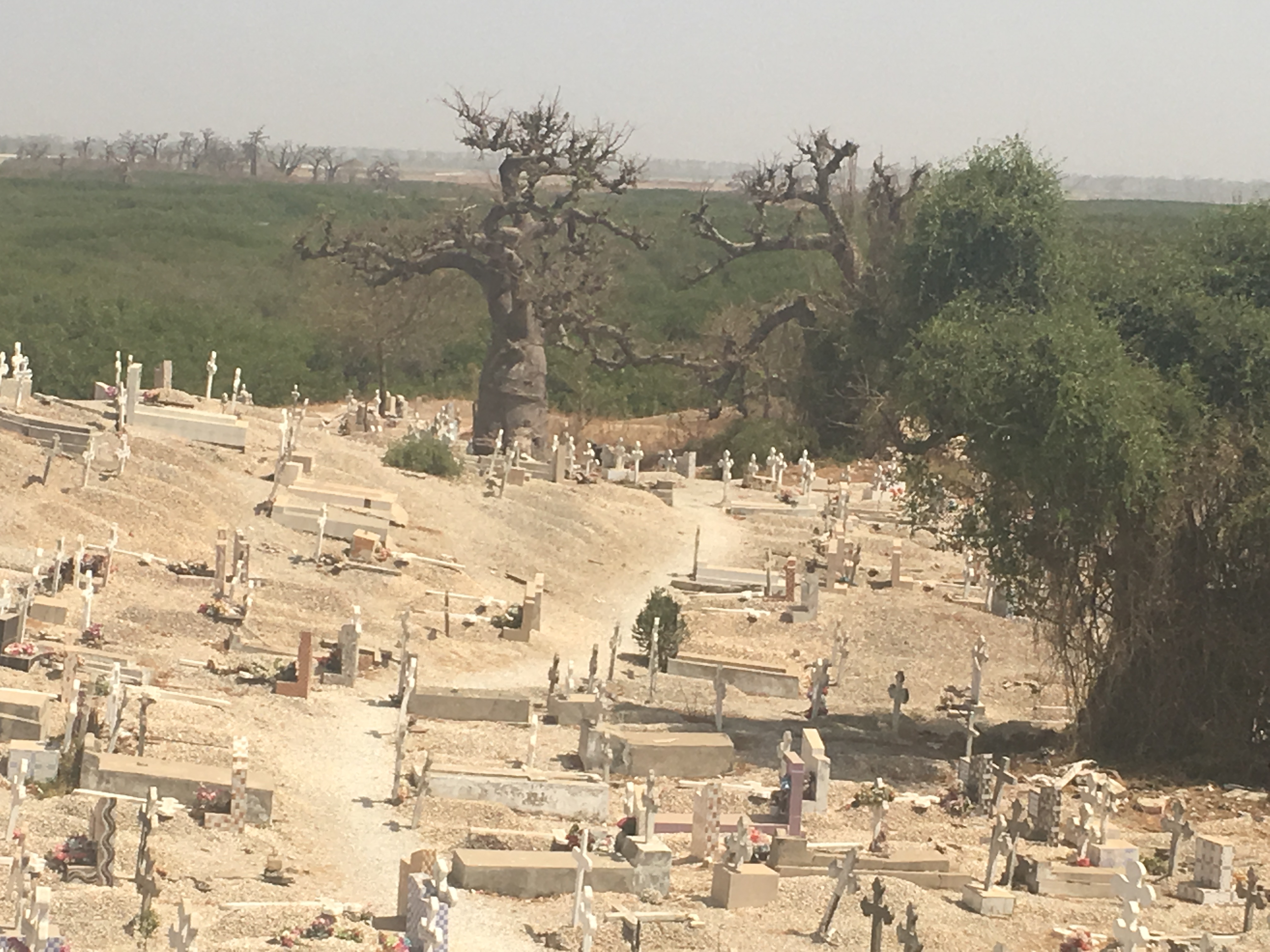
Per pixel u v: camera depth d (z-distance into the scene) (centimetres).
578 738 2859
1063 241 5128
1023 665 3884
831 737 3073
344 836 2269
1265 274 3166
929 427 3198
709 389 7600
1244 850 2530
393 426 6203
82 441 3931
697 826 2303
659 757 2698
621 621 3953
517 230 6356
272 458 4456
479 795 2444
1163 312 3081
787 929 2028
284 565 3716
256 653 3047
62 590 3162
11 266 10269
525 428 6247
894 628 4038
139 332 7862
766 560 4641
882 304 6531
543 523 4525
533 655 3494
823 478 6450
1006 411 2883
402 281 7875
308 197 18550
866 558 4841
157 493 3828
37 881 1897
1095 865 2364
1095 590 3036
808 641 3938
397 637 3378
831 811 2586
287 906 1912
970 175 5522
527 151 6281
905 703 3406
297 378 7888
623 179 6562
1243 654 2977
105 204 16362
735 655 3706
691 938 1958
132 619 3100
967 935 2067
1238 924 2194
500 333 6269
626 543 4656
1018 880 2298
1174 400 2927
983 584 4531
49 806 2134
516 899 2078
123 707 2458
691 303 10462
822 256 10856
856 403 6850
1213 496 2938
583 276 6569
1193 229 3303
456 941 1906
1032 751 3111
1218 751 2989
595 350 7019
